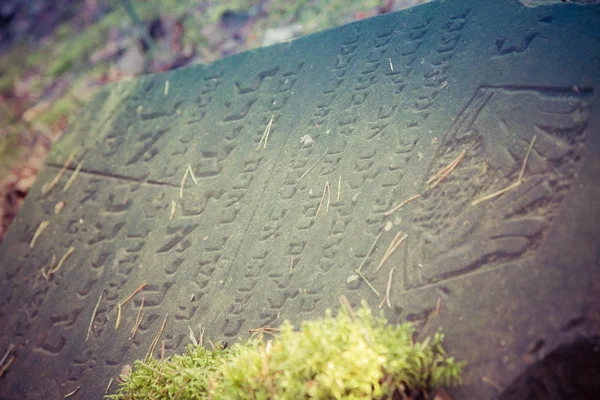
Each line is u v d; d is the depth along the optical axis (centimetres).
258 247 101
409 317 88
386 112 102
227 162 111
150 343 102
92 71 183
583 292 81
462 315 85
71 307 112
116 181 120
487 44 99
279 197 104
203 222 108
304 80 112
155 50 174
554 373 81
